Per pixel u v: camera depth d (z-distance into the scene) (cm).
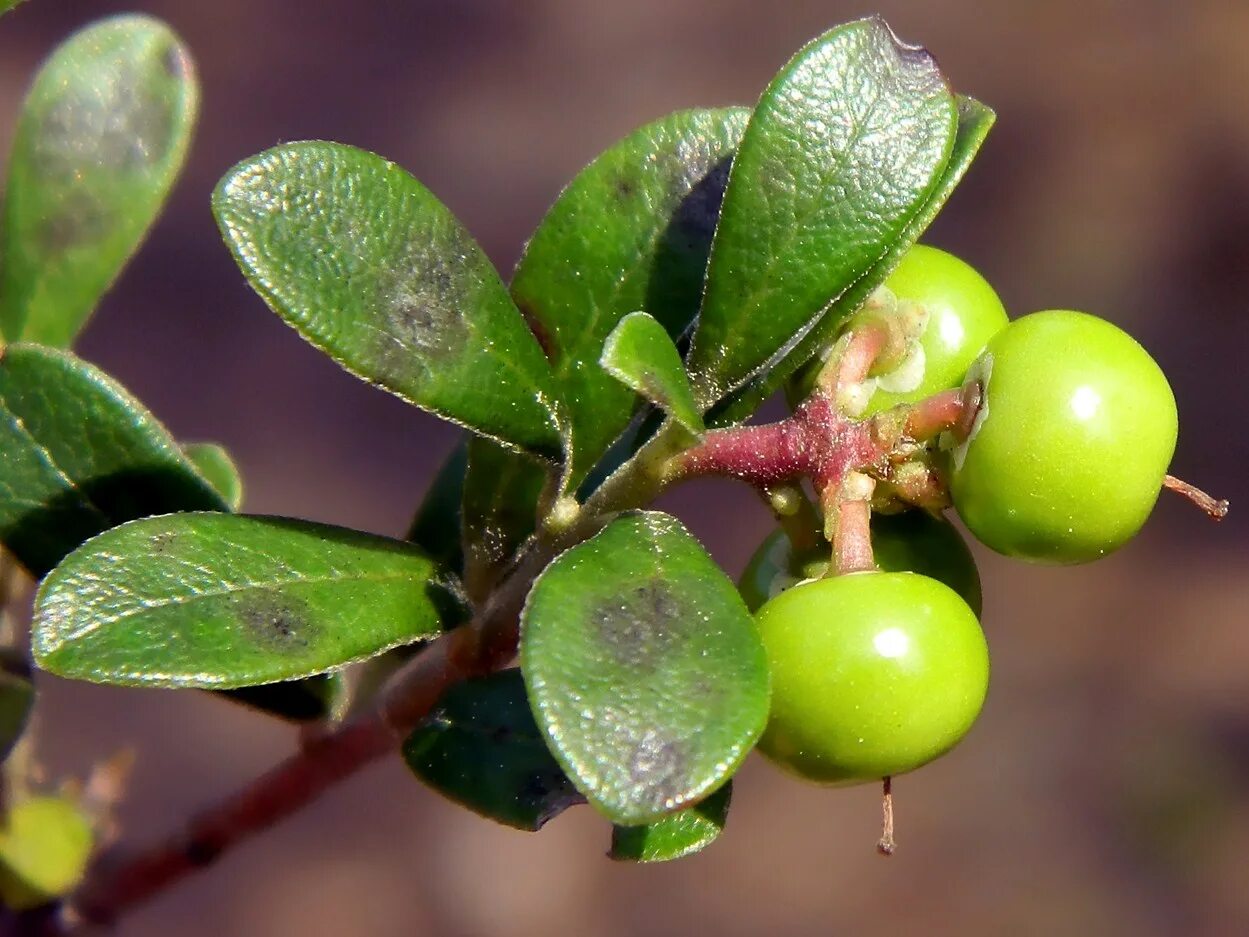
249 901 37
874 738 12
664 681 11
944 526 13
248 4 49
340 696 14
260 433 40
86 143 14
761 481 13
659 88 49
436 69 49
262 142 45
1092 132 48
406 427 41
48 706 35
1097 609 42
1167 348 44
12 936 15
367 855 38
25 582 15
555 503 13
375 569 12
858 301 13
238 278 42
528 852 38
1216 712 40
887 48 13
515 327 12
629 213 13
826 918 38
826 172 13
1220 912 38
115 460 13
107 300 41
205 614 12
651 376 12
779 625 12
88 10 47
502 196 45
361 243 12
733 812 39
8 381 13
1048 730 40
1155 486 13
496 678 13
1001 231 46
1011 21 51
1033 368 13
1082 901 38
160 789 35
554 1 51
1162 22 50
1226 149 47
